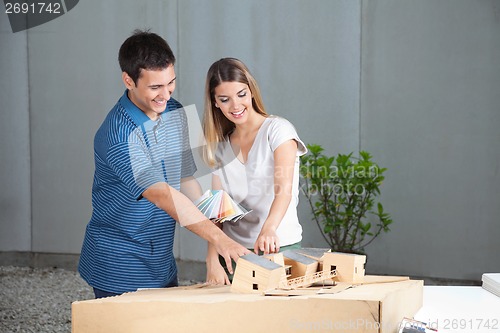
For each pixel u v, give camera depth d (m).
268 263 1.57
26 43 5.82
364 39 5.08
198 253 5.50
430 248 5.05
